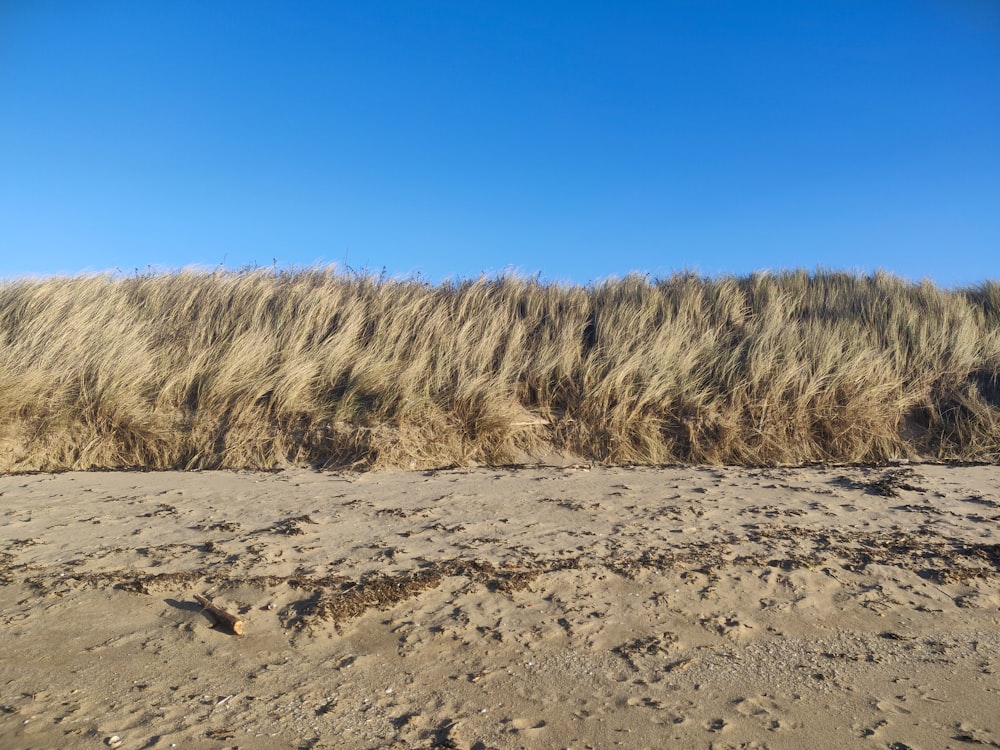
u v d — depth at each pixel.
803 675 3.84
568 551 5.35
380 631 4.21
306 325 10.09
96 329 9.78
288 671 3.82
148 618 4.34
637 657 3.98
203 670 3.82
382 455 8.30
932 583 4.89
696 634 4.24
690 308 11.08
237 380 9.04
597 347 9.94
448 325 10.33
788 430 8.93
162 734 3.27
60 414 8.59
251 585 4.68
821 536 5.68
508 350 9.77
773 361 9.54
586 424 9.02
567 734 3.31
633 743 3.24
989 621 4.43
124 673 3.78
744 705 3.55
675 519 6.11
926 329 10.22
